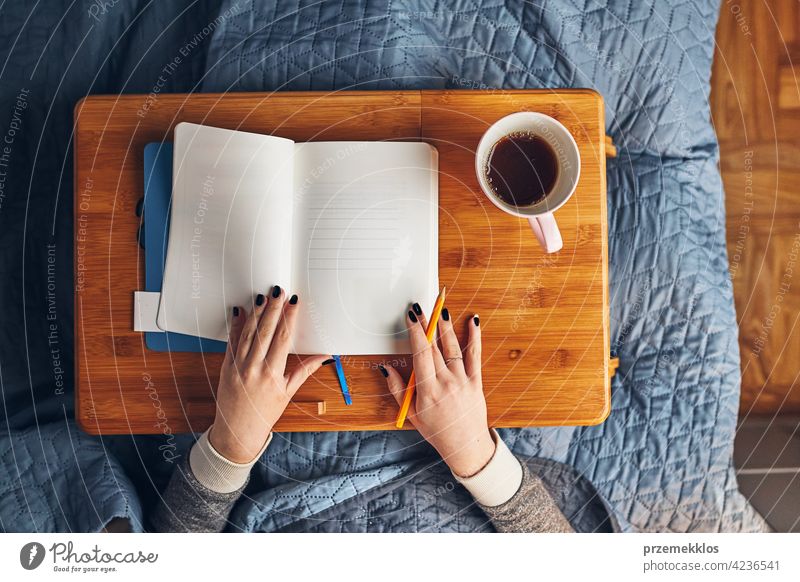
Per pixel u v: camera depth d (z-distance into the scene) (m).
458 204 0.71
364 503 0.87
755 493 1.03
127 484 0.84
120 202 0.72
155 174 0.71
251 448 0.71
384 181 0.69
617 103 0.92
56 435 0.85
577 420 0.72
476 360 0.70
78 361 0.71
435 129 0.71
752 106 1.08
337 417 0.71
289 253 0.69
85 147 0.72
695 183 0.93
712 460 0.91
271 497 0.85
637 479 0.90
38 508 0.82
